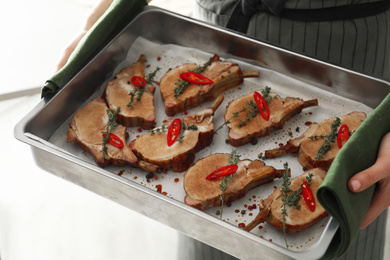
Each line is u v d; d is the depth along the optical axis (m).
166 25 1.08
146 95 1.04
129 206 0.89
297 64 1.01
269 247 0.79
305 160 0.96
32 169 1.52
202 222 0.82
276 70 1.04
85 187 0.91
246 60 1.06
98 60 1.02
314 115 1.01
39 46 1.68
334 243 0.81
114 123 0.99
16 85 1.59
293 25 1.00
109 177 0.86
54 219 1.44
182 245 1.19
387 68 1.09
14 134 0.91
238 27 1.04
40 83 1.60
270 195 0.92
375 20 1.01
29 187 1.49
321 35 1.01
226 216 0.91
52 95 0.97
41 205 1.46
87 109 1.01
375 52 1.04
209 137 0.99
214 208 0.93
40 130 0.96
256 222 0.89
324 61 0.99
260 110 1.00
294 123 1.01
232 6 1.04
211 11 1.07
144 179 0.96
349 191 0.79
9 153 1.54
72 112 1.01
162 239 1.39
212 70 1.05
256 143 0.99
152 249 1.37
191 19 1.05
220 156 0.97
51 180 1.51
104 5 1.08
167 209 0.84
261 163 0.95
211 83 1.03
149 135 0.99
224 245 0.83
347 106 1.00
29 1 1.78
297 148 0.96
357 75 0.97
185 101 1.03
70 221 1.43
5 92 1.57
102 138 0.98
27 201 1.47
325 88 1.02
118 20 1.04
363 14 1.00
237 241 0.82
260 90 1.04
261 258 0.82
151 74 1.06
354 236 0.80
